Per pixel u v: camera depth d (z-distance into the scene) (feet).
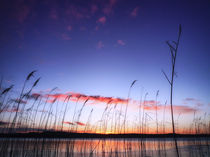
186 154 33.09
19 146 20.88
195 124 38.01
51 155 25.80
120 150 38.78
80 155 31.32
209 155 31.22
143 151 29.53
